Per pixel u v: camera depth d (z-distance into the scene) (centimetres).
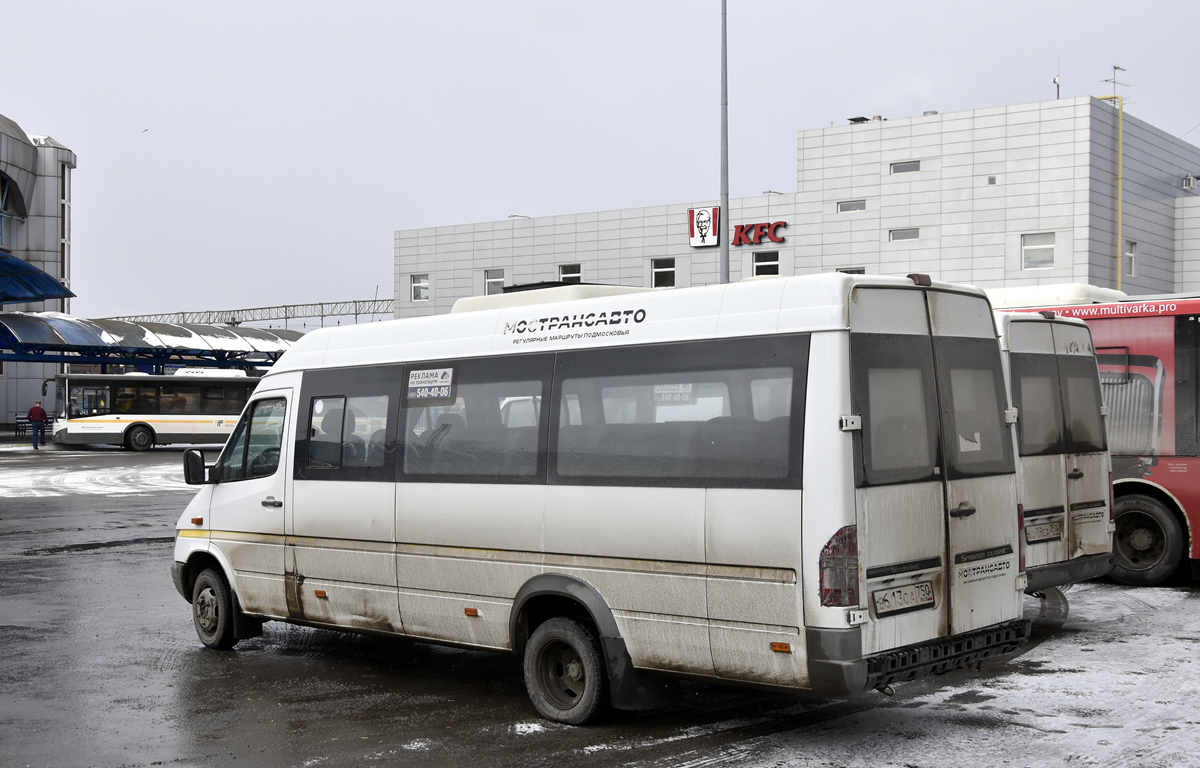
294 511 844
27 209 5678
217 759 612
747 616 591
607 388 669
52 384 4606
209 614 914
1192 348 1108
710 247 3797
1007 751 602
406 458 773
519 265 4262
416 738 650
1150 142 3459
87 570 1344
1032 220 3186
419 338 789
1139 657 834
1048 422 962
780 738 636
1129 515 1149
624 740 638
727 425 609
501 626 710
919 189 3369
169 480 2794
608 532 653
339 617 814
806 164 3578
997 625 650
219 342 4859
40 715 707
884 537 579
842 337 576
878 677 567
